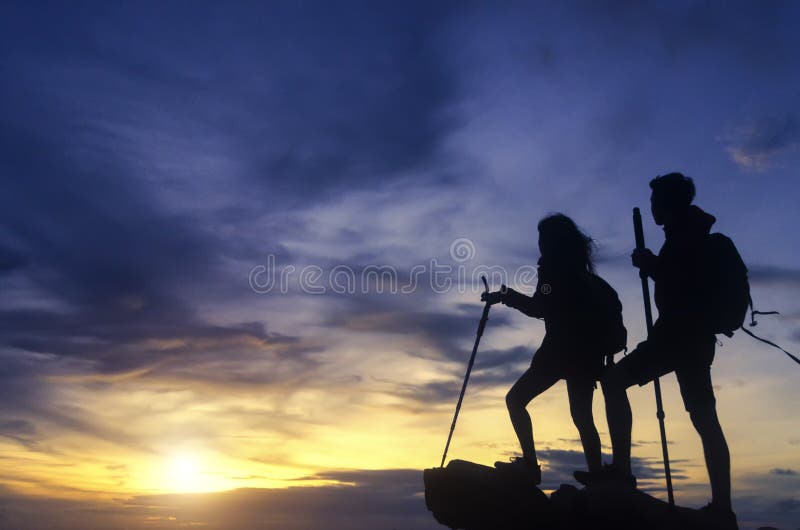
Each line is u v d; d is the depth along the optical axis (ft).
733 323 16.17
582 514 15.49
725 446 15.78
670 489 15.42
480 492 16.12
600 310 17.43
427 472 16.81
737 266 16.35
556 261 17.92
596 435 17.29
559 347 17.44
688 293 16.24
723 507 15.21
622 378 16.80
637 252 17.20
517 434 17.94
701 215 16.79
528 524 15.89
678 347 16.21
